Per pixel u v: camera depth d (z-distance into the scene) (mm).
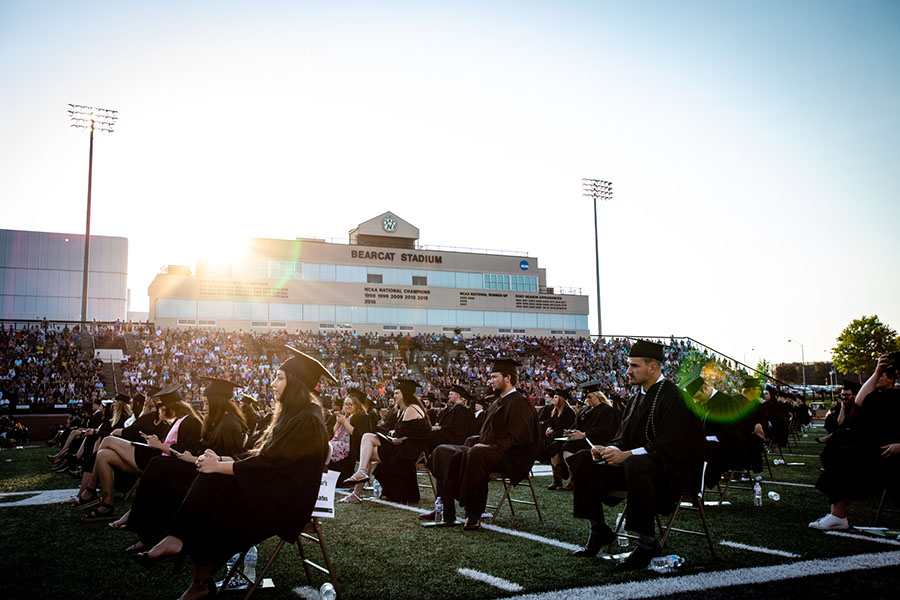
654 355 5727
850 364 68438
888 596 4285
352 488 10766
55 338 32625
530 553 5715
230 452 5023
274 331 42500
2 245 51688
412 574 5012
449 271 48188
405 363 39562
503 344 44250
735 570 4973
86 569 5223
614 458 5293
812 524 6734
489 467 7000
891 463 6352
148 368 31609
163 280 40750
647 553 5070
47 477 12117
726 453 8250
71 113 34844
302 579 4914
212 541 4047
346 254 45375
